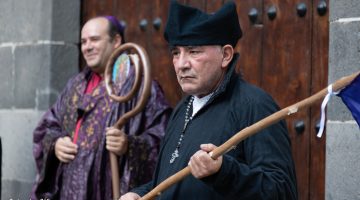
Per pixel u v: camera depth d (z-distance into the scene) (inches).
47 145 323.6
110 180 309.1
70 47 373.7
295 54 313.6
